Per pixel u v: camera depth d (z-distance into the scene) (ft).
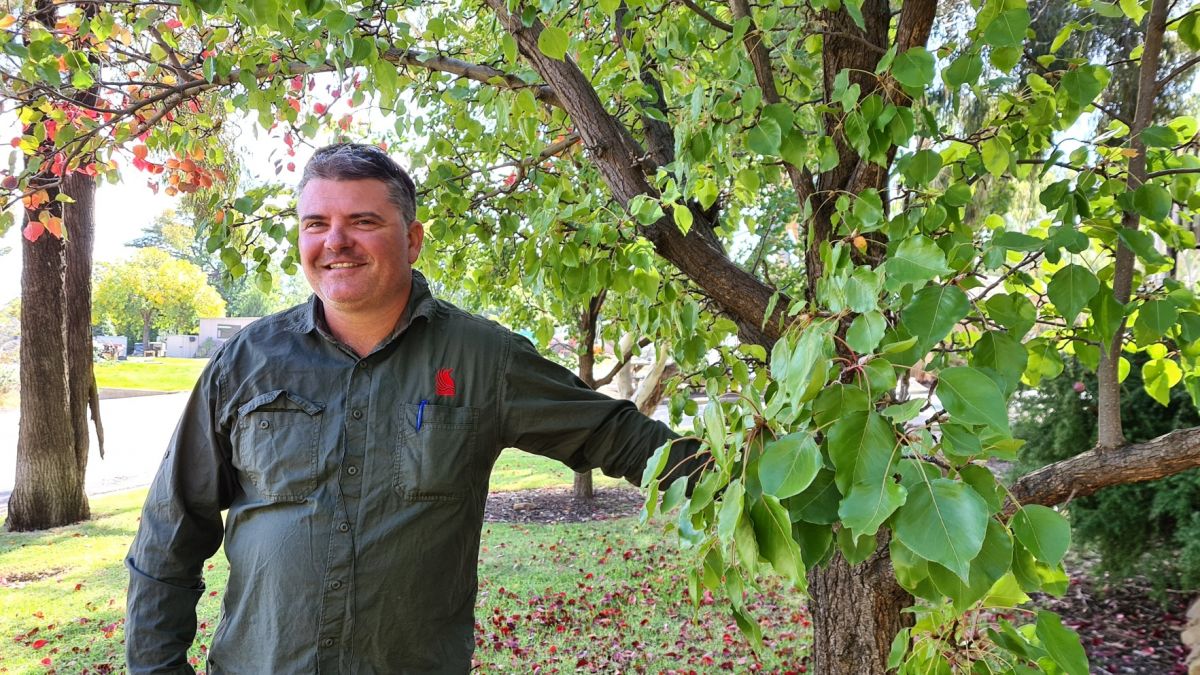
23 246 22.71
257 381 4.58
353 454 4.45
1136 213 4.50
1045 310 5.41
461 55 8.39
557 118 7.59
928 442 2.78
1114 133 5.70
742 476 2.89
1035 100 5.11
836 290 3.43
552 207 6.33
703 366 7.14
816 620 5.77
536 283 6.52
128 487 29.94
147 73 7.57
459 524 4.55
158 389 82.33
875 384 2.85
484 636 13.55
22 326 23.03
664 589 16.15
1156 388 5.67
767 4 5.45
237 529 4.59
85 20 7.02
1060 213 4.69
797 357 2.91
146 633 4.57
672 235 5.83
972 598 2.76
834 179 5.37
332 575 4.29
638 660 12.45
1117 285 4.40
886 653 5.32
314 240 4.52
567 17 7.29
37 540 21.44
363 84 6.91
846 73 4.52
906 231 4.56
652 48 7.02
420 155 8.77
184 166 10.32
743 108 4.56
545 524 22.82
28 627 14.70
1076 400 14.20
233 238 7.50
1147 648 13.01
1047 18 12.30
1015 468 15.58
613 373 19.58
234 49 7.58
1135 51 5.39
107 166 8.76
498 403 4.69
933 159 4.83
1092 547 14.85
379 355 4.62
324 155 4.64
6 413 57.62
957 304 3.16
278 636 4.30
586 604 15.28
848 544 3.24
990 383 2.66
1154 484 13.42
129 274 125.08
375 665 4.32
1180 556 13.50
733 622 14.23
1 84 7.20
